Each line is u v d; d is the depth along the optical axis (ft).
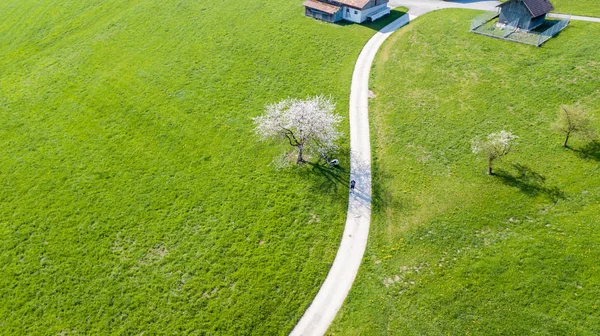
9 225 143.54
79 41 250.98
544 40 198.08
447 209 134.72
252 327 112.78
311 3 250.78
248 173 158.30
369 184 149.48
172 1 279.69
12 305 119.75
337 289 119.65
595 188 130.72
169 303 118.73
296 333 110.93
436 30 224.33
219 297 119.55
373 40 227.20
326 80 200.95
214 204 147.23
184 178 157.99
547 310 104.01
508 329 102.42
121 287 123.24
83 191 154.92
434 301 111.24
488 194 136.26
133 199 150.92
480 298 109.40
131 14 270.26
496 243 121.90
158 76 213.87
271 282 122.21
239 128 178.60
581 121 138.92
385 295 115.55
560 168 140.05
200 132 178.40
